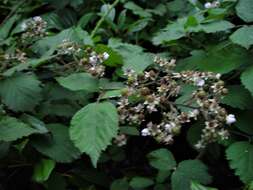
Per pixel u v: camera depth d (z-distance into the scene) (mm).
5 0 783
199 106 416
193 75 426
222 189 498
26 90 446
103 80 458
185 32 531
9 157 444
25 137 427
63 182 447
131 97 415
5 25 637
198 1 650
